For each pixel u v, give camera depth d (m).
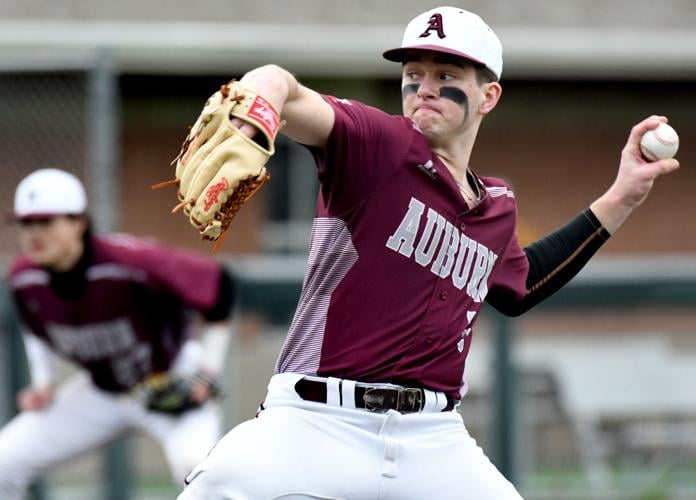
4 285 27.02
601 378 29.28
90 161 30.17
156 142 45.91
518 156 48.69
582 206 49.09
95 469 28.59
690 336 29.59
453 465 13.80
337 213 13.13
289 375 13.56
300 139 12.62
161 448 29.41
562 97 48.47
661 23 49.59
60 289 23.88
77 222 23.52
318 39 41.97
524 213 48.78
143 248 24.11
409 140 13.09
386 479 13.42
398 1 49.38
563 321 28.97
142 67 40.09
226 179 11.57
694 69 45.56
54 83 32.72
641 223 49.28
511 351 28.50
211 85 46.06
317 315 13.45
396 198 13.08
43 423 25.27
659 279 29.39
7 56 32.88
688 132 49.31
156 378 24.86
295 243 46.00
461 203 13.55
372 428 13.41
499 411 28.55
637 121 49.09
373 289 13.25
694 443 30.11
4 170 35.00
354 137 12.70
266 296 28.14
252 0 47.97
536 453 28.86
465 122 13.57
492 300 15.21
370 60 38.69
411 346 13.43
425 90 13.42
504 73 45.56
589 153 49.06
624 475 29.62
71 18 45.72
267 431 13.40
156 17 46.34
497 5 49.78
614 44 43.66
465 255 13.73
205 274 24.36
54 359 28.34
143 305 24.28
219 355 24.94
